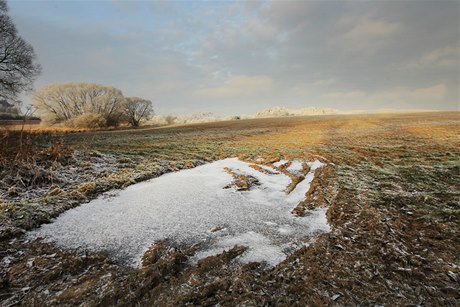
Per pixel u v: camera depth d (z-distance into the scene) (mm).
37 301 3326
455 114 50594
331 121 45750
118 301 3320
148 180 9000
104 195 7312
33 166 8445
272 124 44844
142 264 4164
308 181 9062
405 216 5863
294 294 3410
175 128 45156
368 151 14961
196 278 3773
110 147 17188
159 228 5414
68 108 53250
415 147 15742
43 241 4836
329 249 4508
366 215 5926
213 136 27094
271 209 6488
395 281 3645
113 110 55812
